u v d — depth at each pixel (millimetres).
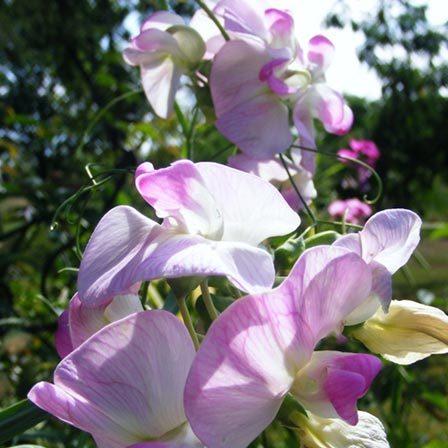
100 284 83
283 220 92
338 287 87
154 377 83
